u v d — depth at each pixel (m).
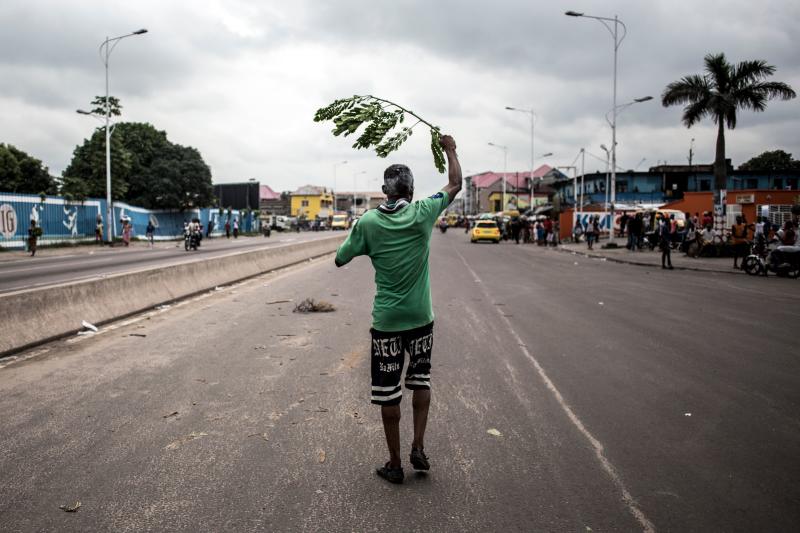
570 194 75.06
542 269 19.14
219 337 7.71
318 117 3.91
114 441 4.09
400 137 3.88
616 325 8.73
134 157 49.91
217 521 3.01
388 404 3.47
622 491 3.37
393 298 3.48
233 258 15.07
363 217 3.52
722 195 25.08
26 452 3.89
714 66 30.67
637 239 30.17
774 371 6.02
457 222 99.56
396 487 3.42
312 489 3.38
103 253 27.77
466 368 6.16
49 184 46.06
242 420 4.54
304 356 6.66
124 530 2.92
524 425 4.46
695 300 11.51
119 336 7.71
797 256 16.09
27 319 7.09
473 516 3.08
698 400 5.07
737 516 3.09
